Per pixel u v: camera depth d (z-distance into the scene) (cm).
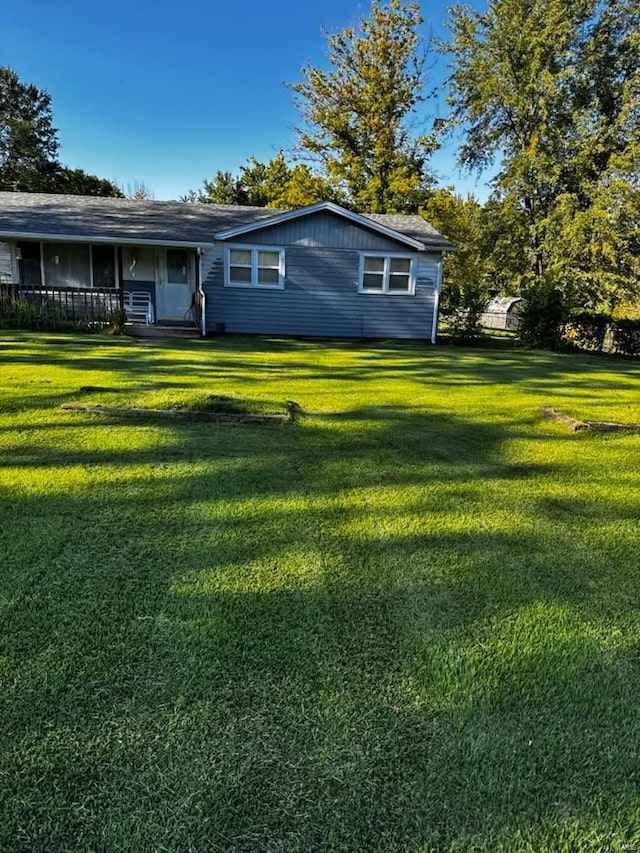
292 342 1194
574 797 137
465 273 2123
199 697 165
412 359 1017
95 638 191
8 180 3119
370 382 741
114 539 265
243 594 223
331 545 270
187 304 1384
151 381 638
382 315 1362
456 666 185
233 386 646
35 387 566
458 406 610
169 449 404
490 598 229
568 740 155
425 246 1319
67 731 150
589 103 1897
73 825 124
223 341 1131
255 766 141
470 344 1387
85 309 1141
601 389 774
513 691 175
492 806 133
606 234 1681
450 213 2094
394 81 2211
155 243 1193
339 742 151
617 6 1817
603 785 141
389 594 229
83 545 258
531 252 2020
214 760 143
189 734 151
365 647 193
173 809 129
